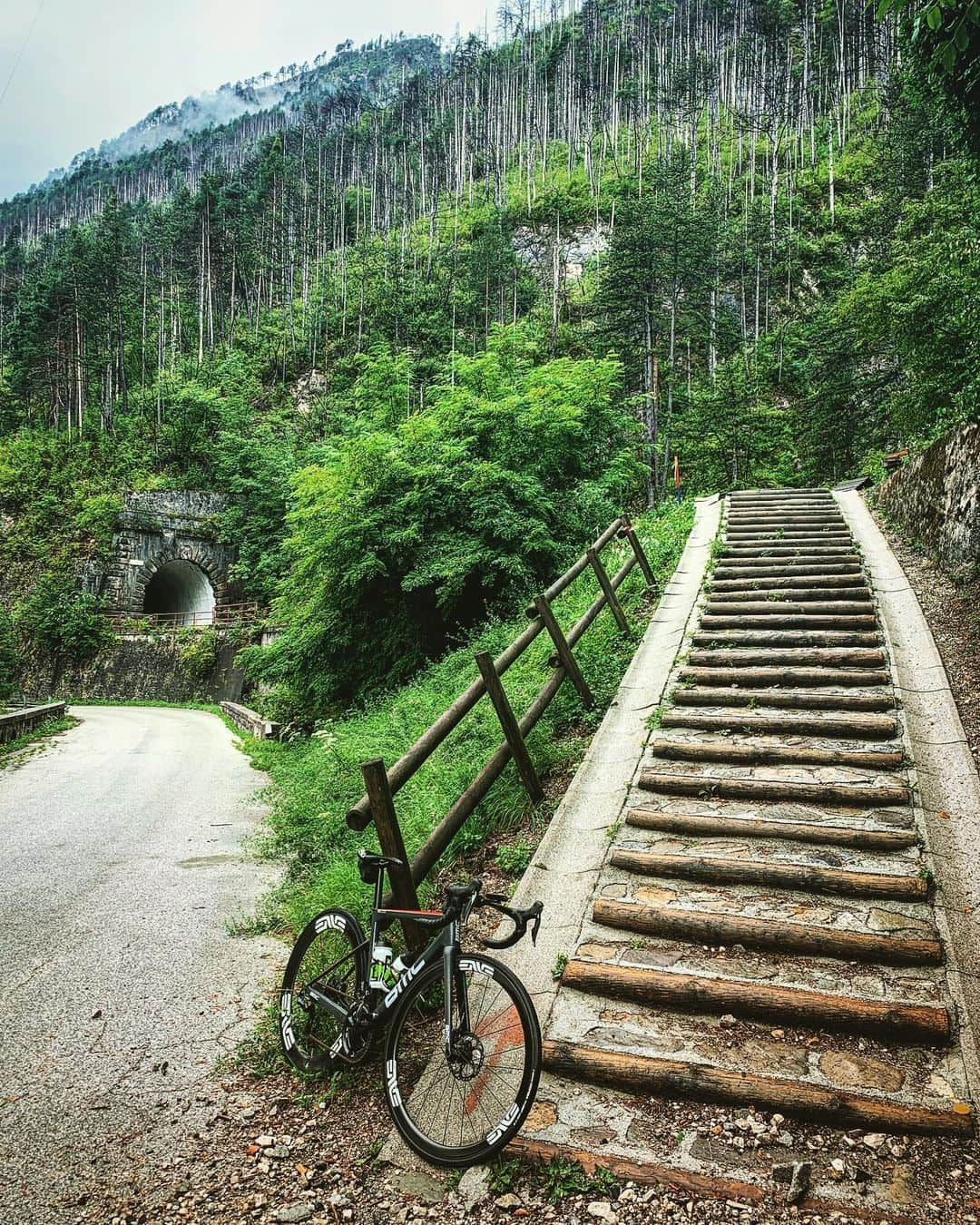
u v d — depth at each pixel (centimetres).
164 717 2691
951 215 1772
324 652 1416
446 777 593
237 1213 247
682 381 4191
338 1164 272
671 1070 290
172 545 4156
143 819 869
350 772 791
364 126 10875
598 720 652
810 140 6938
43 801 977
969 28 810
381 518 1258
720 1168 253
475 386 1457
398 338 5900
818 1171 249
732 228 5669
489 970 271
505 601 1217
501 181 8081
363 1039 309
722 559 1026
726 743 555
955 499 888
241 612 3950
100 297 6228
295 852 692
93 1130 288
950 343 1499
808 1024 313
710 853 434
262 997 404
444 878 469
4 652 3312
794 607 805
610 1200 246
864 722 548
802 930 358
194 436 4997
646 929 382
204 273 7412
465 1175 261
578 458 1440
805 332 4138
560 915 405
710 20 8969
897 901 380
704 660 716
